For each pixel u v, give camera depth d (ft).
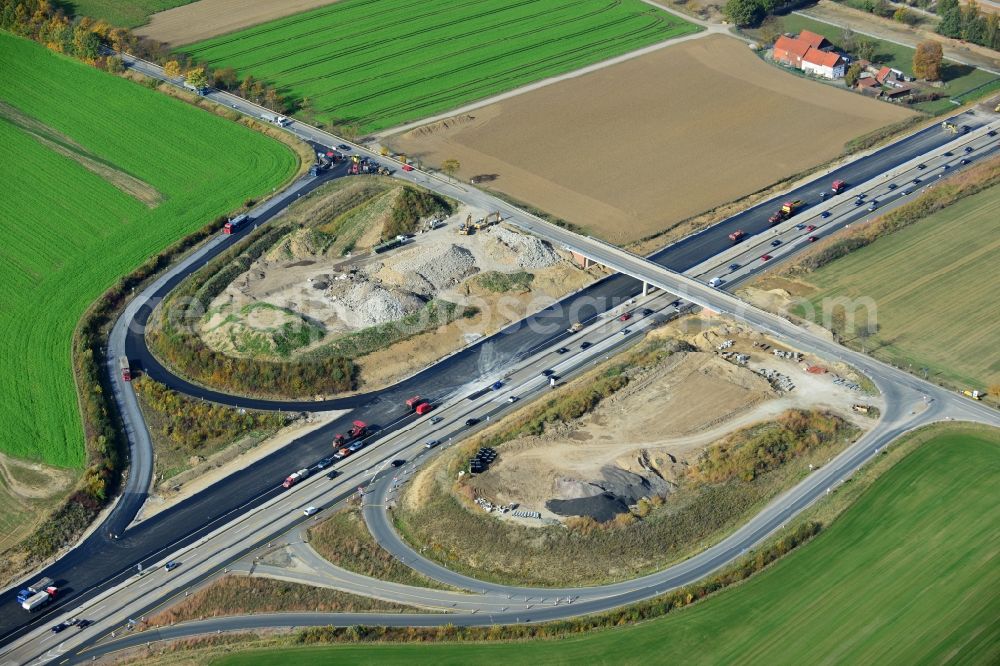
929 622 450.71
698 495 514.68
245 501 539.70
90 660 460.14
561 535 492.95
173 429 587.68
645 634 452.76
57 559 511.40
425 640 456.86
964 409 573.74
